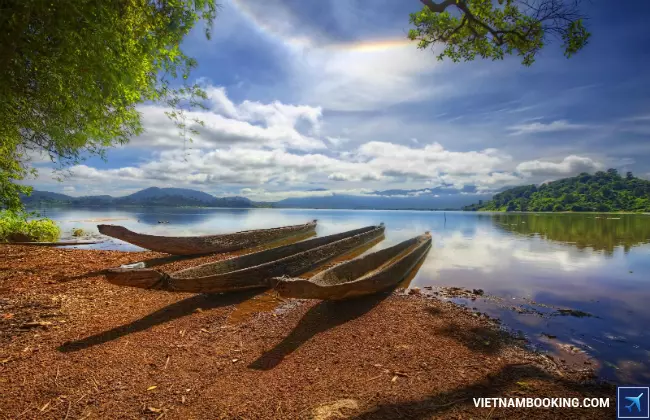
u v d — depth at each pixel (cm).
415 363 409
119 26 583
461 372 390
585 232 2597
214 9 745
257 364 401
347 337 490
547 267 1122
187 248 1138
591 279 942
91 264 934
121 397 320
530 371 401
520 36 942
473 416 303
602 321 600
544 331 548
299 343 467
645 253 1443
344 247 1280
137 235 1066
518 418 304
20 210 1141
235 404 315
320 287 561
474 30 1001
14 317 503
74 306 573
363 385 353
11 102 580
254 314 586
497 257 1327
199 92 842
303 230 1997
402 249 1223
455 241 1916
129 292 676
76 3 467
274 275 772
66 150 809
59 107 639
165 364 392
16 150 960
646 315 632
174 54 798
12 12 432
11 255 1006
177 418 292
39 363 378
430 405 319
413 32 1127
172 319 546
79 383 341
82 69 546
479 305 689
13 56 481
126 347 431
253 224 3262
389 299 696
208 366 392
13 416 284
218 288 652
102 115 743
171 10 716
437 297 739
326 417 294
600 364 435
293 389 344
